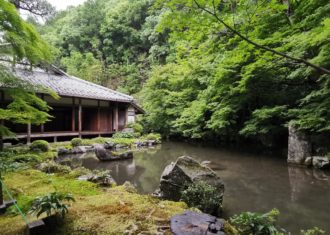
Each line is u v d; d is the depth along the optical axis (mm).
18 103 3793
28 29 3357
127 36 34094
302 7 5398
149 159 10820
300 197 5727
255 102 12609
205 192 4684
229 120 13031
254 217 3184
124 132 16250
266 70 9422
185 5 2236
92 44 34875
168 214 3326
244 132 12234
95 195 4195
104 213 3348
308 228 4148
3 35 3051
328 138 9164
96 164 9602
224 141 15742
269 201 5500
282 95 11258
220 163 9852
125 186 5035
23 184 4891
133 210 3449
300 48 6555
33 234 2846
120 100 16047
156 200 3986
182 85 17922
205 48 3801
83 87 15414
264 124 11414
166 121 18984
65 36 35781
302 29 6086
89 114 17156
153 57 29109
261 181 7168
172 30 2660
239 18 2631
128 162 10109
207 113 15125
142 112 19125
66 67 31359
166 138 20047
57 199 3211
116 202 3773
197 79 16000
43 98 13031
